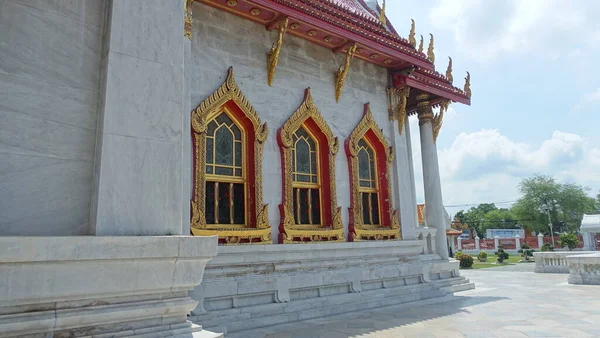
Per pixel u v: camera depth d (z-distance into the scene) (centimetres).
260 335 852
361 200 1368
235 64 1101
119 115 445
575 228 7756
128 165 441
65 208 419
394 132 1484
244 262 998
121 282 403
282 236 1104
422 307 1184
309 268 1133
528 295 1414
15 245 345
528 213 8225
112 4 467
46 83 431
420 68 1521
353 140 1347
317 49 1307
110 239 395
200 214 968
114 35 459
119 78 452
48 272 365
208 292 901
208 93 1036
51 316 365
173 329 439
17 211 395
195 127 992
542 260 2330
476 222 10319
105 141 430
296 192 1211
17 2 430
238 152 1105
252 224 1074
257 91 1137
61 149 428
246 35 1137
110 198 423
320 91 1293
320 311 1049
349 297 1150
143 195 445
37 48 433
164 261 430
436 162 1691
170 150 475
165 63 491
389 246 1336
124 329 412
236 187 1085
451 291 1462
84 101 450
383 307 1180
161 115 476
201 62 1037
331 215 1238
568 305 1193
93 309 390
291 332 878
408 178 1495
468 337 818
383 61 1453
